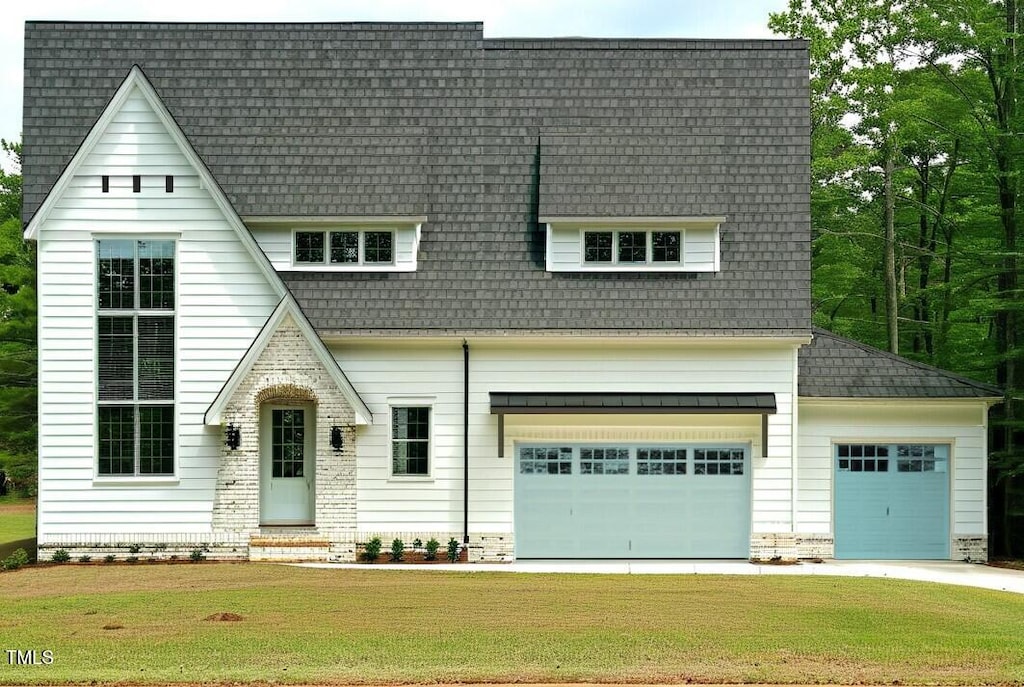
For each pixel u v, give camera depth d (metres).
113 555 32.22
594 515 33.72
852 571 31.86
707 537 33.81
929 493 34.91
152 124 32.38
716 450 33.91
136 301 32.38
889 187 47.41
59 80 35.50
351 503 32.44
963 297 46.22
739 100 35.88
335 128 35.53
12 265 58.81
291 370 32.28
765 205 34.78
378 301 33.78
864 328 53.62
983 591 28.16
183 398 32.41
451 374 33.62
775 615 24.44
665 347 33.75
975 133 40.72
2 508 58.34
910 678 19.86
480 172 35.44
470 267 34.34
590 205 34.16
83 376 32.34
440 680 19.55
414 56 36.28
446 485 33.44
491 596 26.59
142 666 20.23
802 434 34.75
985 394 34.75
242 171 34.72
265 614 24.19
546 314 33.66
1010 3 40.84
